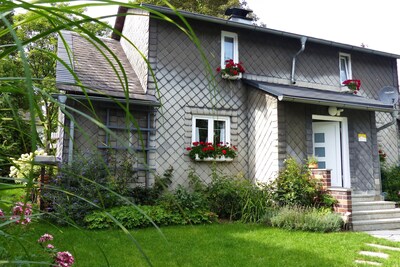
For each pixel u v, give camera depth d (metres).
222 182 7.83
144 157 0.93
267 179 8.26
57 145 8.76
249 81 8.94
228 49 9.40
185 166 8.32
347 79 10.78
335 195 7.21
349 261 4.26
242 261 4.20
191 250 4.66
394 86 11.52
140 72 8.73
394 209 8.14
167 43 8.53
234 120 9.02
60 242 3.72
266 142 8.41
